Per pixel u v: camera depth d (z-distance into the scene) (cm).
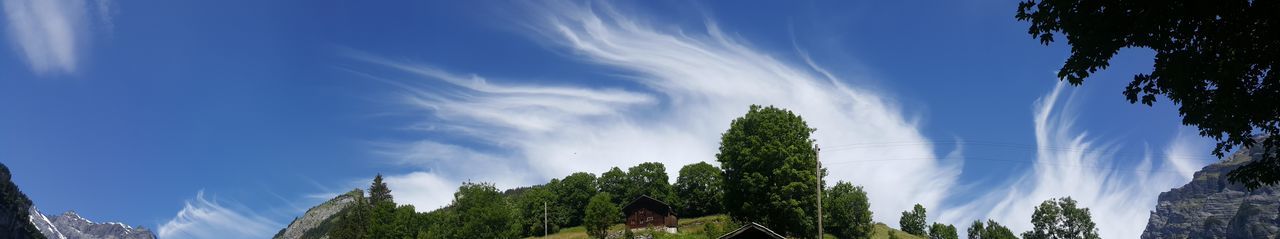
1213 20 2006
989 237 12031
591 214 8938
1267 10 1859
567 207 14000
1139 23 2011
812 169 7044
